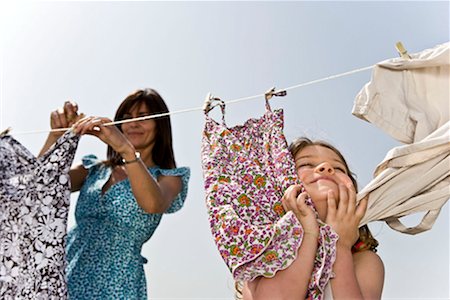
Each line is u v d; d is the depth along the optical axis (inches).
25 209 79.9
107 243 89.0
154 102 101.5
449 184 70.5
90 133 84.9
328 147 82.7
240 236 68.5
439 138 67.7
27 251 78.1
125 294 86.8
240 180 75.5
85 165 97.7
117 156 96.7
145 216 91.5
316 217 70.1
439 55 69.6
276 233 67.1
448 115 70.4
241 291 79.4
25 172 81.7
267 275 66.3
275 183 75.2
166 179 98.0
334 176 74.8
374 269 71.7
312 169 76.4
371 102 71.2
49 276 76.5
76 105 92.3
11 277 77.7
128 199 91.0
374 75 72.1
